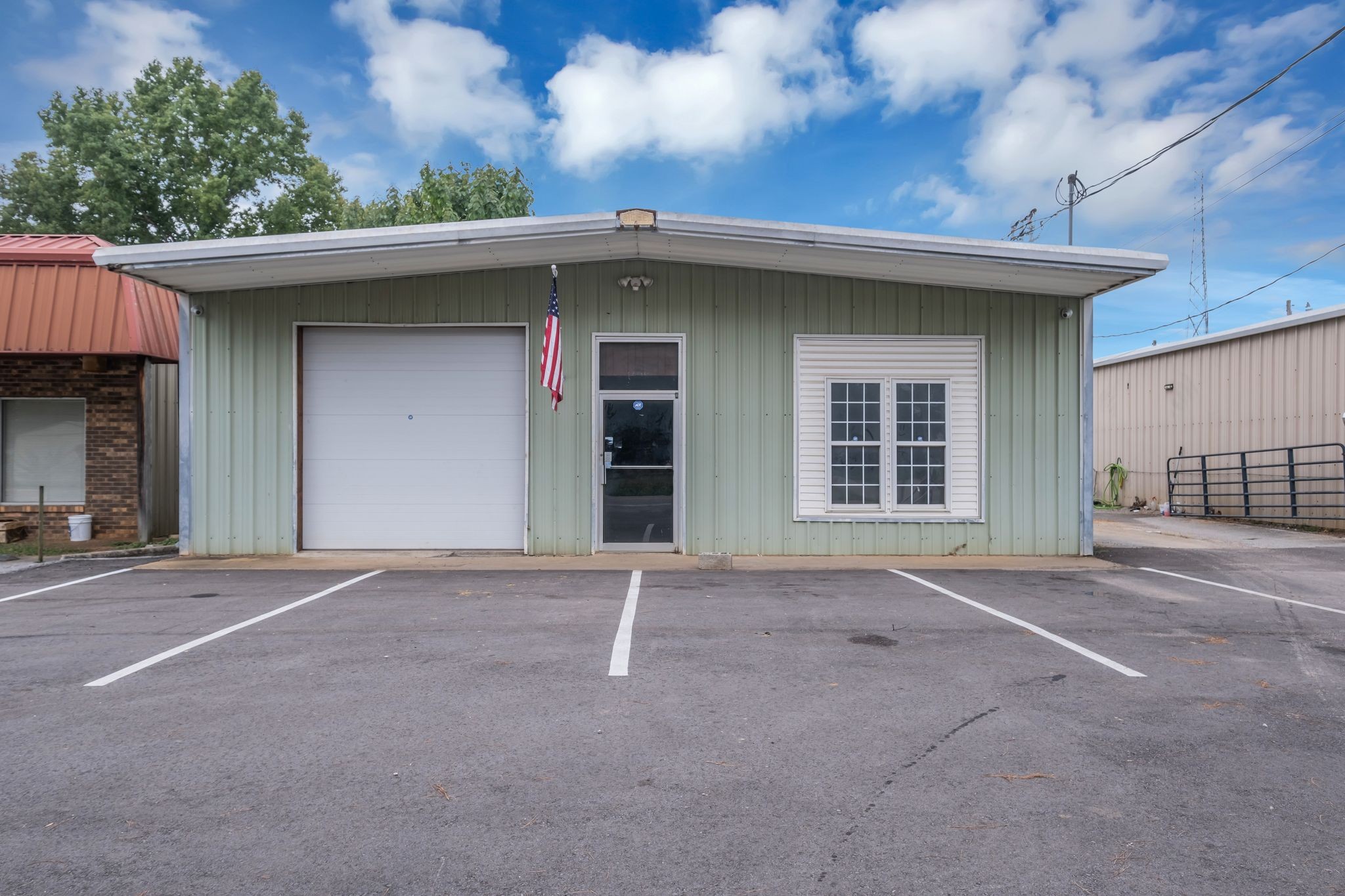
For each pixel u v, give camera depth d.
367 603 7.85
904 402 11.32
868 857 3.23
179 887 3.00
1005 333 11.34
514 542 11.36
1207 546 12.63
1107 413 22.20
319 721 4.62
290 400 11.16
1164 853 3.28
